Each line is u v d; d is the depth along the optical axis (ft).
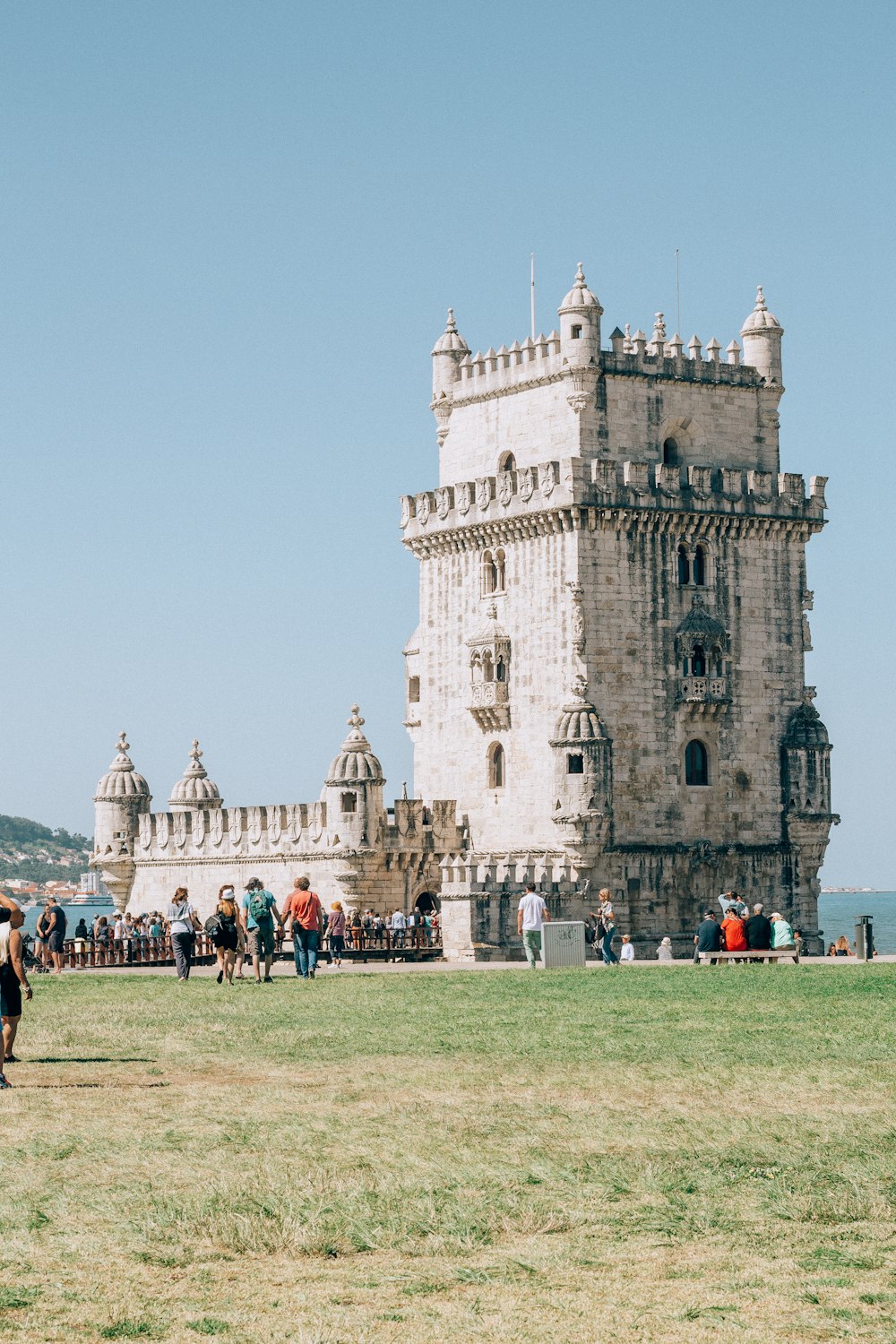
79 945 274.77
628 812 326.03
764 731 340.80
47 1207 83.41
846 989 176.76
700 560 337.31
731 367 345.51
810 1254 76.48
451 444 355.56
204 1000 179.52
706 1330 67.05
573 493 322.34
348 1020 153.99
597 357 329.72
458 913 309.83
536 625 331.57
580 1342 65.92
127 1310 69.62
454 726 347.56
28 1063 126.72
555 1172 89.66
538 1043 134.41
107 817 394.73
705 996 171.42
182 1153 93.86
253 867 357.00
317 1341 65.92
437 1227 80.28
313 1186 86.74
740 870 336.49
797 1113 104.47
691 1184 87.71
